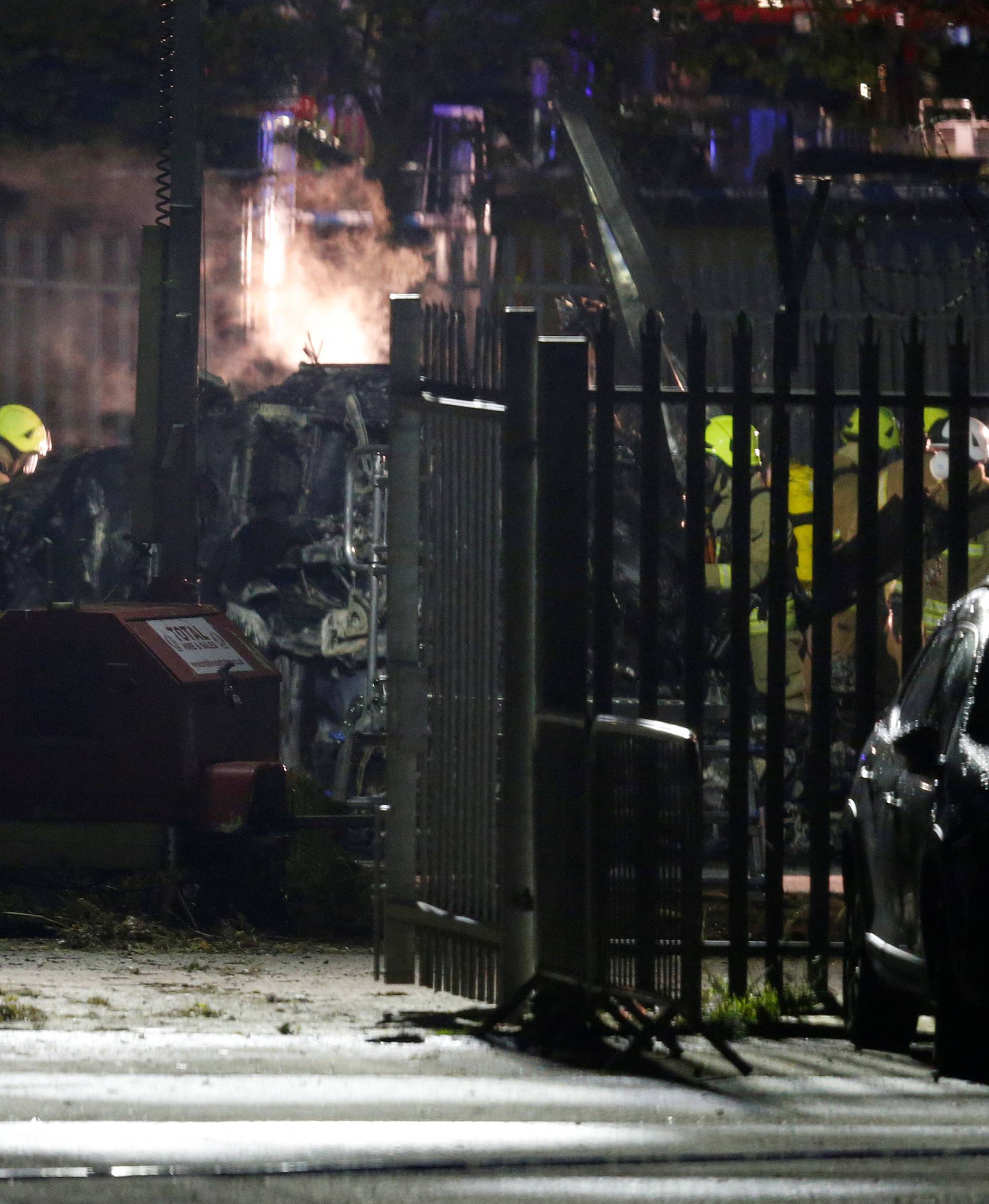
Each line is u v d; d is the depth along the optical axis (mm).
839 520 70938
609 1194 18125
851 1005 30719
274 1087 24078
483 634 32000
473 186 102812
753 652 65312
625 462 72750
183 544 54188
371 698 63875
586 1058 28312
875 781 30844
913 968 27844
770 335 87375
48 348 89375
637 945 28812
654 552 32062
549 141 107125
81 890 47719
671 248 104438
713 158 112625
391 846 34000
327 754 69250
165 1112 22000
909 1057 29562
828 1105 24250
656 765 28453
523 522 31328
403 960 33938
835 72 107250
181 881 47500
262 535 71875
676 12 106562
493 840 31484
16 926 46812
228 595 71438
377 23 106188
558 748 30406
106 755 47344
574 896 29875
